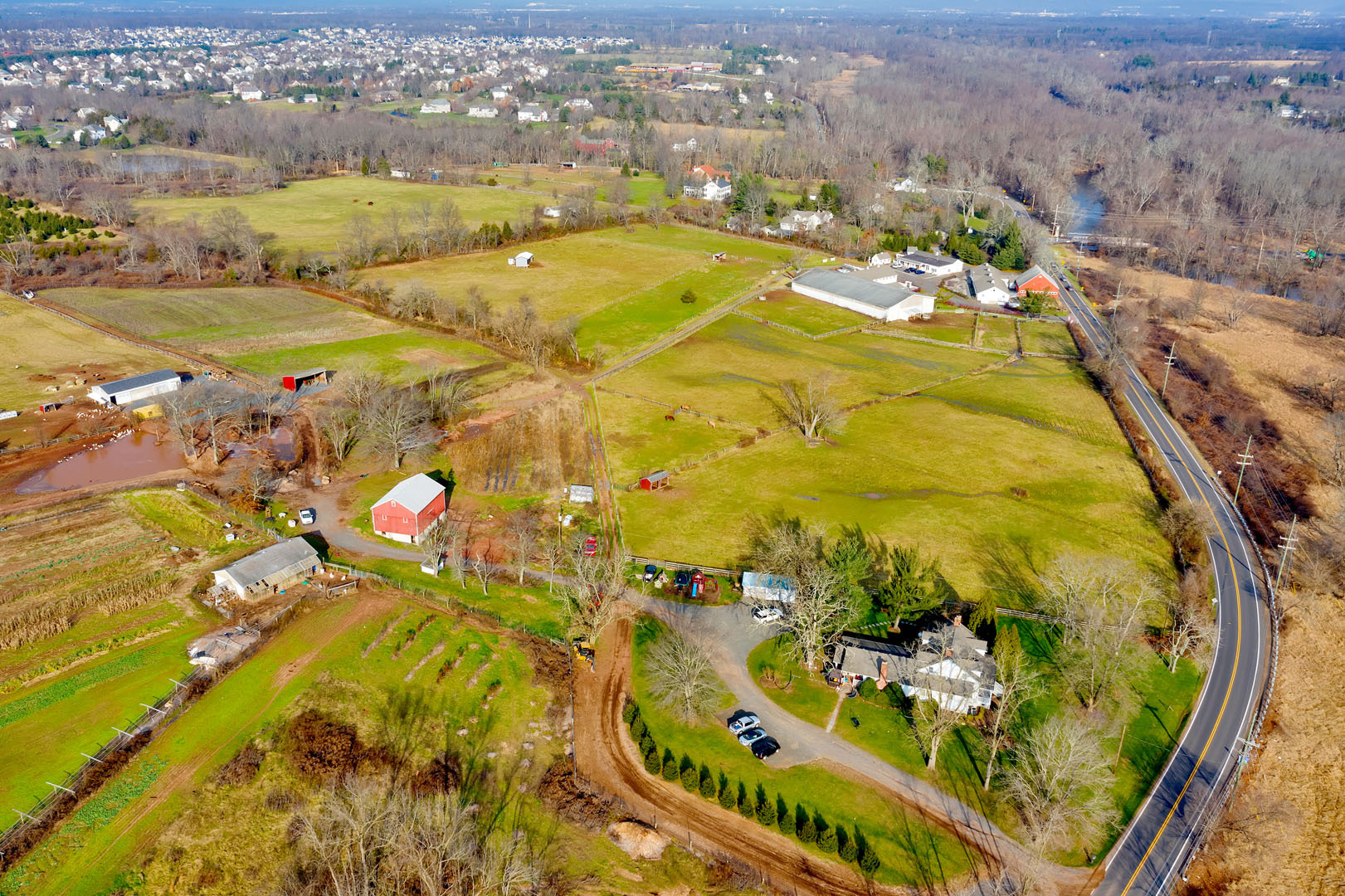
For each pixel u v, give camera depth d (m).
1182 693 77.81
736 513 103.06
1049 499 107.69
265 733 69.56
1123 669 77.06
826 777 67.31
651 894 57.91
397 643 80.06
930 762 68.19
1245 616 88.50
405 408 118.88
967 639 77.62
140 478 108.50
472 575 90.50
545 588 89.06
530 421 126.56
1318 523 106.06
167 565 91.12
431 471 112.31
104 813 62.28
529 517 102.19
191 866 58.53
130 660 77.25
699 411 130.62
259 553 88.94
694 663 73.12
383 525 96.81
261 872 58.28
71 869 58.09
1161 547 98.88
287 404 129.50
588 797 64.88
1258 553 99.62
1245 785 68.81
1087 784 64.00
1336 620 89.25
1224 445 125.69
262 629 80.38
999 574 92.25
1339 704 77.88
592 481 110.38
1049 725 66.62
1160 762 70.00
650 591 88.81
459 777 66.06
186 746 68.25
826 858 60.94
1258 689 78.75
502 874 57.72
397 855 58.06
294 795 64.06
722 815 64.19
